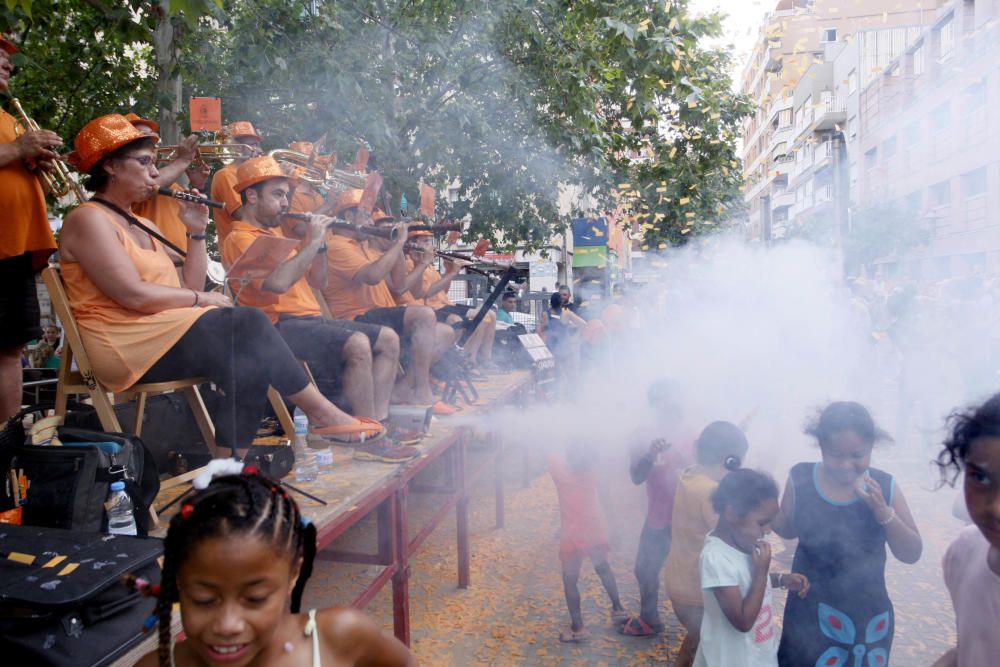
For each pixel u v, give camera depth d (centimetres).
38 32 723
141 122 317
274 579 105
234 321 267
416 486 430
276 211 362
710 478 281
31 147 265
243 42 622
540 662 338
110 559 166
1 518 203
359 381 353
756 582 221
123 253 266
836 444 226
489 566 460
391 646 135
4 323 271
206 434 304
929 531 463
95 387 266
